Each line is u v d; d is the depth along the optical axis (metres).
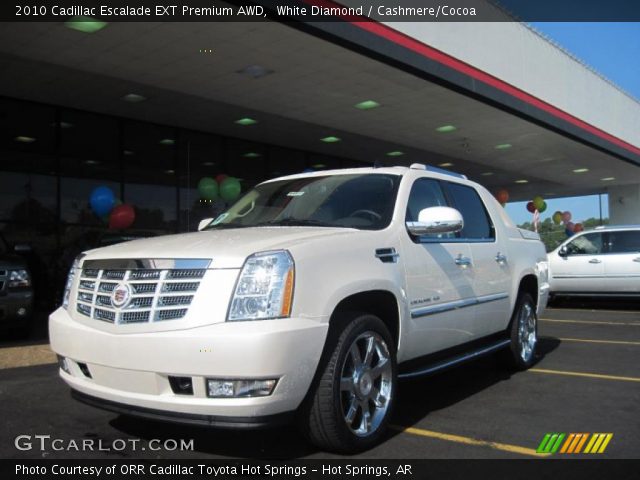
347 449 3.78
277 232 4.11
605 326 10.12
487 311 5.57
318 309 3.52
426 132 15.83
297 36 9.07
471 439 4.17
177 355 3.28
